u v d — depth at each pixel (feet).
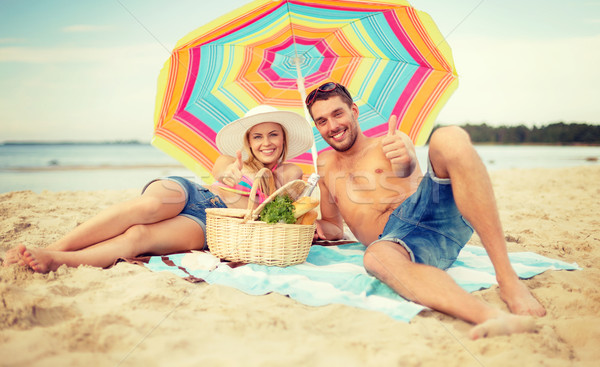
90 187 31.45
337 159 11.00
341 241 12.16
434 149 7.75
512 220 16.25
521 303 6.90
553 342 5.82
